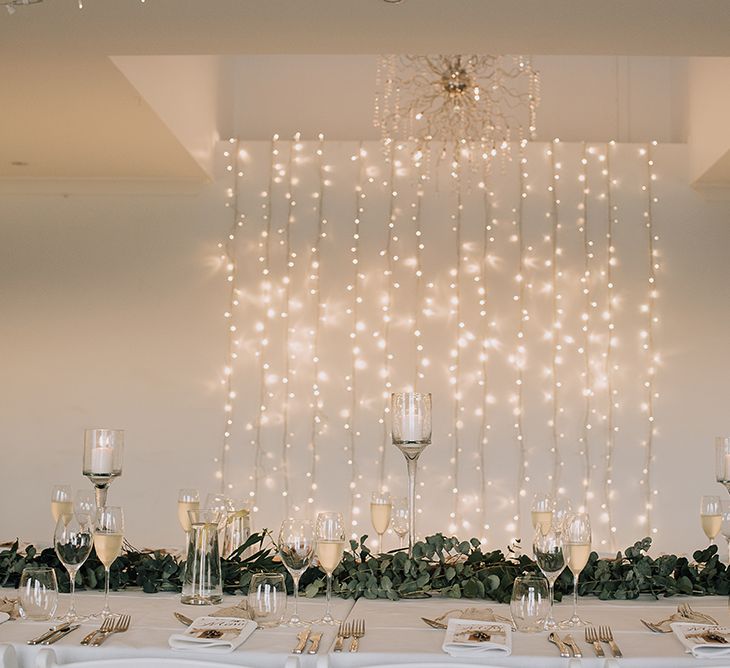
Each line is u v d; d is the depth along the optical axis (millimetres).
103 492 2912
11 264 5629
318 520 2432
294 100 6133
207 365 5516
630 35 3793
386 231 5535
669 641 2250
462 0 3498
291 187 5590
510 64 6102
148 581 2869
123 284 5590
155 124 4676
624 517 5340
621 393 5410
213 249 5582
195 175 5516
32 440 5527
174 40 3846
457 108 5629
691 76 5520
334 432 5434
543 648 2162
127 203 5629
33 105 4457
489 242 5504
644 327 5441
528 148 5555
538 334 5449
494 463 5383
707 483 5348
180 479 5457
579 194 5523
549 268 5484
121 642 2205
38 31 3738
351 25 3719
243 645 2188
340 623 2416
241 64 6148
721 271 5457
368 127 6105
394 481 5398
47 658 2025
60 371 5559
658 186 5520
